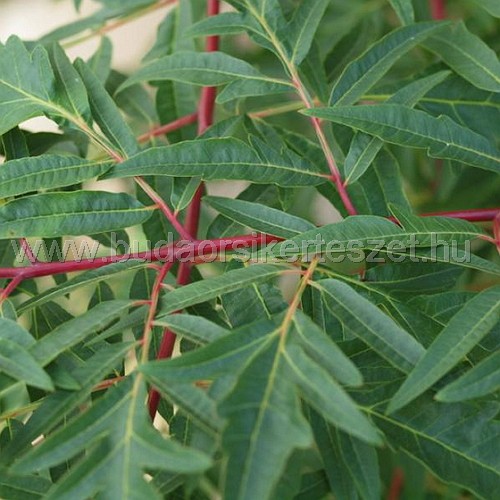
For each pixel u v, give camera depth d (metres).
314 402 0.41
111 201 0.49
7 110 0.50
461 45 0.54
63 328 0.45
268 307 0.48
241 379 0.41
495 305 0.44
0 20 0.93
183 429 0.47
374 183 0.54
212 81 0.52
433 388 0.45
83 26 0.61
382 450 0.57
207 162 0.49
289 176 0.50
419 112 0.49
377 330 0.44
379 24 0.66
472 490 0.45
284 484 0.42
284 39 0.53
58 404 0.44
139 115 0.61
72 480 0.41
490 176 0.64
